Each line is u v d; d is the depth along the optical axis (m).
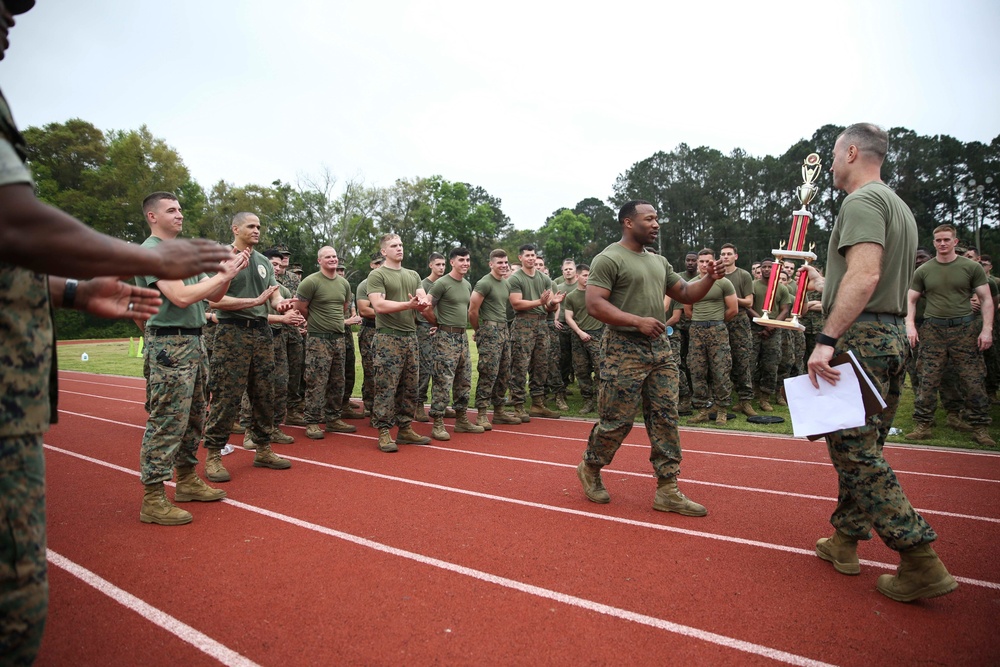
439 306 6.98
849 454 2.93
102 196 40.78
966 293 6.46
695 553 3.53
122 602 2.94
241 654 2.48
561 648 2.51
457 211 58.81
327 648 2.52
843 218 3.00
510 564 3.38
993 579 3.15
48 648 2.53
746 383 8.41
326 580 3.17
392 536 3.81
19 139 1.51
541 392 8.77
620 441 4.37
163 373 4.00
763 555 3.50
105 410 9.39
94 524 4.04
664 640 2.57
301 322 5.70
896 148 45.69
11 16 1.47
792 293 9.61
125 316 2.16
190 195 48.12
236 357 5.08
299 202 50.22
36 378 1.56
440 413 6.95
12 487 1.48
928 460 5.81
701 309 7.95
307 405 7.09
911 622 2.71
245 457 6.04
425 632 2.64
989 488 4.82
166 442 4.03
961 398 7.19
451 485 4.98
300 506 4.42
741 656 2.45
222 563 3.39
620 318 4.06
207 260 1.75
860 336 2.99
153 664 2.41
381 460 5.89
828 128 48.91
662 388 4.25
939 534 3.81
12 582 1.48
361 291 8.45
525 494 4.73
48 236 1.39
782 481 5.11
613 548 3.61
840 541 3.29
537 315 8.47
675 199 57.84
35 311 1.58
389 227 56.06
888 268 2.96
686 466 5.65
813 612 2.81
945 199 45.22
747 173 55.38
